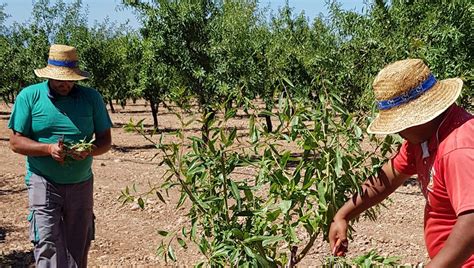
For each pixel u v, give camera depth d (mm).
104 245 7113
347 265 2922
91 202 4809
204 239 3191
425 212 2568
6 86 26625
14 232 7703
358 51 9766
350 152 3064
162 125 24312
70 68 4531
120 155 15312
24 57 23578
